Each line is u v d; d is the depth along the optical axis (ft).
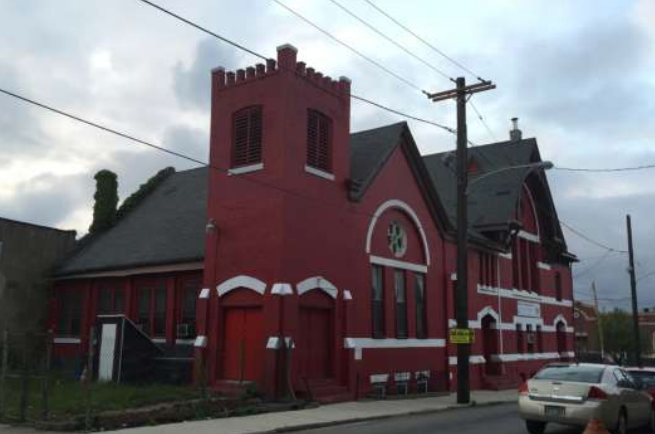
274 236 68.54
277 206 68.85
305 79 73.36
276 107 70.74
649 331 356.79
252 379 68.28
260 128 72.54
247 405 60.44
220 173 74.84
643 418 53.36
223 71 77.20
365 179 81.15
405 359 85.10
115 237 102.89
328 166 76.48
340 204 76.89
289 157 69.92
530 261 130.00
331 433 48.55
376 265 83.30
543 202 133.59
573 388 47.62
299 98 72.23
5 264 96.37
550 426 56.13
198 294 83.10
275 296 66.95
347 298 74.95
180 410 54.34
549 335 132.26
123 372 74.54
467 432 49.75
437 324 93.50
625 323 305.32
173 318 84.58
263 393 65.05
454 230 99.91
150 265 85.97
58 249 103.76
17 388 67.41
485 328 110.83
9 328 95.40
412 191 91.25
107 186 109.70
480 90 79.41
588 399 46.98
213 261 73.67
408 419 59.31
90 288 96.99
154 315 87.81
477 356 103.35
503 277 115.65
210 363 70.85
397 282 87.15
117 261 92.27
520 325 119.85
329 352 73.26
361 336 77.36
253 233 70.49
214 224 74.13
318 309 72.74
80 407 54.44
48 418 49.65
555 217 136.56
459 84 80.84
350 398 72.43
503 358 110.63
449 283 97.25
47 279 101.09
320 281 71.77
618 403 48.62
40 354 97.40
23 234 99.40
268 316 67.15
